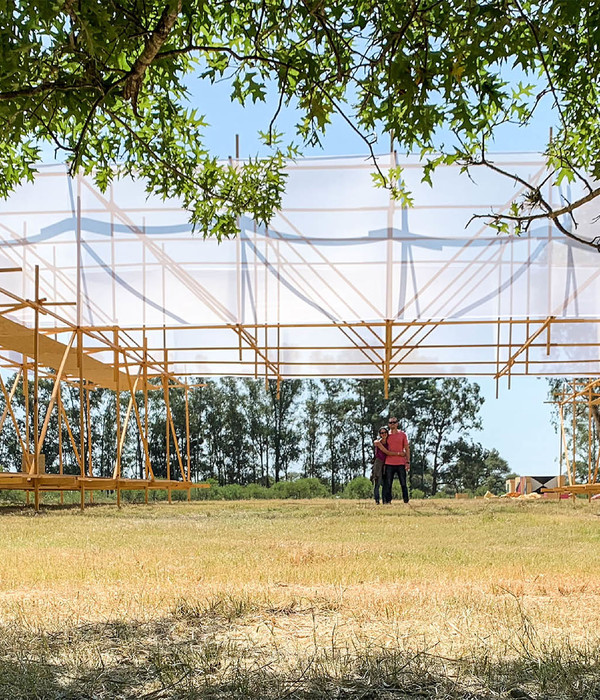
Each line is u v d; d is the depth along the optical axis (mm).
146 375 15359
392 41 2729
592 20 2629
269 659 2617
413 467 47062
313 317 12211
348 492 35562
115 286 12484
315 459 46500
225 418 45688
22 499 24875
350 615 3297
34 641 2854
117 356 13391
